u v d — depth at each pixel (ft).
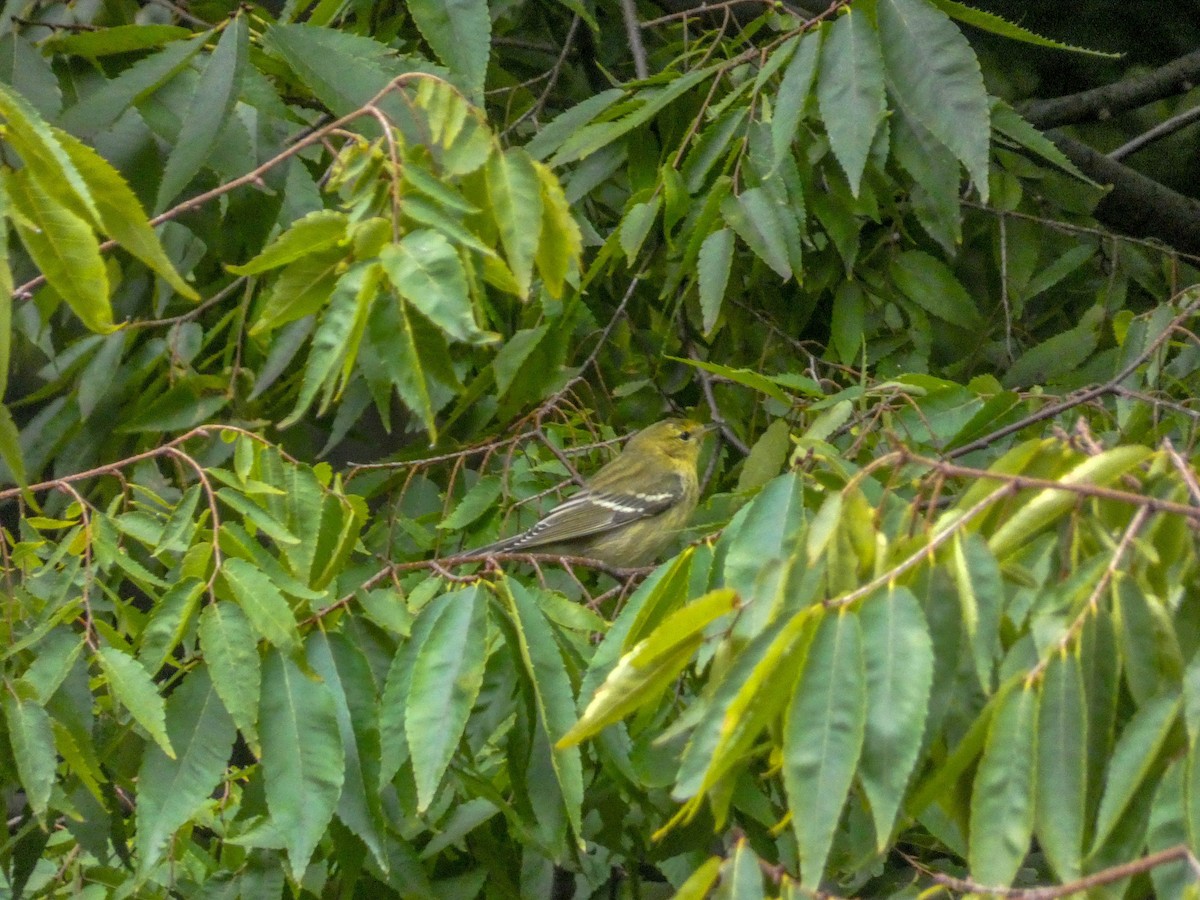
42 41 21.31
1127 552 10.70
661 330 26.78
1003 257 26.37
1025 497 11.55
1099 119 30.63
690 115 24.11
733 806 16.16
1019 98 32.45
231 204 21.34
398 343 13.80
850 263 23.09
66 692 15.94
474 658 14.10
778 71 22.43
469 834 19.66
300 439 26.50
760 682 10.22
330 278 14.65
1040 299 29.99
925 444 19.44
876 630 10.32
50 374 26.48
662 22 26.48
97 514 15.89
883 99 19.08
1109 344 26.00
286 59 19.03
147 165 20.71
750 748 11.49
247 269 14.30
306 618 16.19
